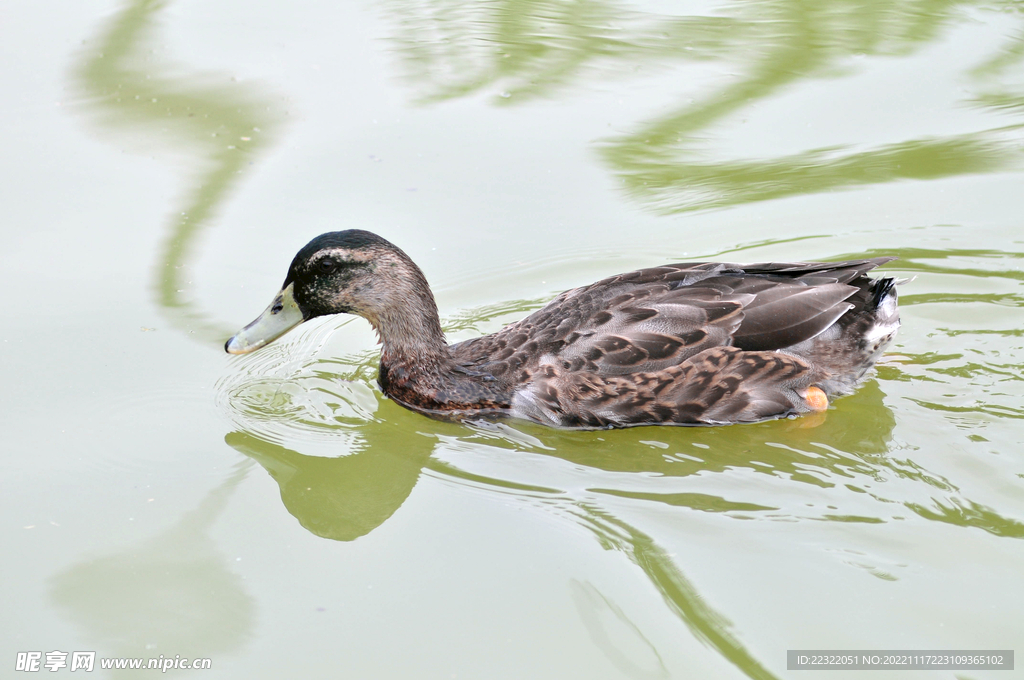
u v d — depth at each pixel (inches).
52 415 357.4
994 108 518.0
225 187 482.0
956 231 450.3
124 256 442.9
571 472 328.2
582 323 357.1
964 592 263.0
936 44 575.2
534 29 622.5
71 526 305.3
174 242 448.5
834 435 340.5
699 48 590.9
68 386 372.2
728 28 614.9
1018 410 343.9
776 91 543.5
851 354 357.7
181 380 380.2
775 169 491.2
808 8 630.5
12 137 514.0
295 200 473.4
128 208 469.4
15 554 293.6
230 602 276.2
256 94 552.4
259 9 652.7
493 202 477.1
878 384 362.9
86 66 577.0
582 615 265.3
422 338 370.0
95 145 510.0
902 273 429.1
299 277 374.9
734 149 504.1
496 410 360.2
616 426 348.8
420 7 655.1
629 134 515.5
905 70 553.6
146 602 276.2
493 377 359.6
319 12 649.0
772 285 355.9
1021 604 257.6
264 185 482.9
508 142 513.3
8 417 354.9
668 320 348.8
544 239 459.8
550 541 294.4
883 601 261.4
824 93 539.5
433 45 602.2
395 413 373.4
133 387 374.9
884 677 239.0
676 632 256.8
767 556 280.8
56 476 327.6
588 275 440.5
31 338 396.2
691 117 526.3
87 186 482.0
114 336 399.9
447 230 462.6
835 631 253.1
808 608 260.8
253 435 355.6
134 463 336.8
